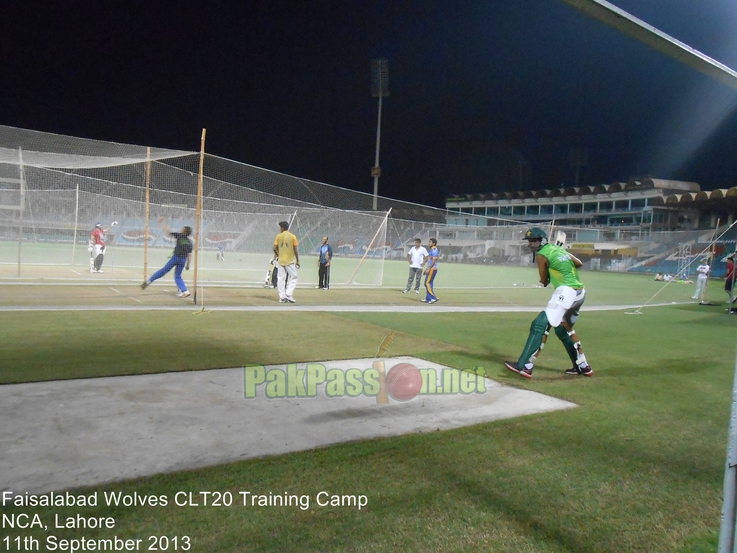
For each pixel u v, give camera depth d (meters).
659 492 3.71
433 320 11.76
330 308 12.93
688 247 36.88
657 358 8.51
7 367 6.10
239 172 21.03
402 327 10.43
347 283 21.20
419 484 3.64
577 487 3.72
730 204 44.97
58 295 12.73
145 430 4.36
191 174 20.38
